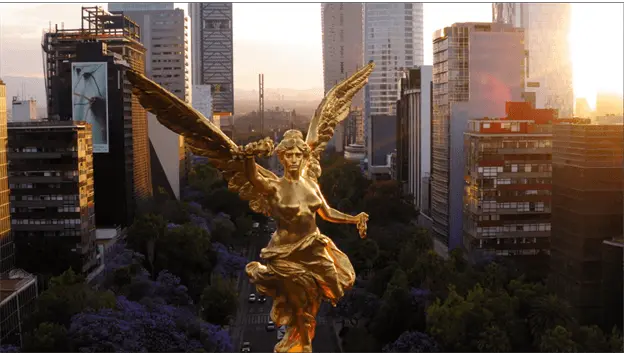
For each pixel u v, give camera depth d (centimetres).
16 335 13912
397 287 13600
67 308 12744
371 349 13200
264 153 1942
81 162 18325
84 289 13238
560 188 15838
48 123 18400
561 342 11719
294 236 1995
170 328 11800
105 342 11006
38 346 11062
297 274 1978
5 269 16738
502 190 18538
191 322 12606
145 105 1947
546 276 17925
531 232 18662
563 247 15775
